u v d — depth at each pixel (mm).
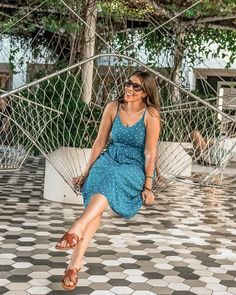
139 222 5789
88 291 3457
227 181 9562
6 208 6152
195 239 5152
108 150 3369
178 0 8750
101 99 7402
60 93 6348
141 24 10859
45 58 10547
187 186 8852
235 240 5199
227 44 11969
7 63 12961
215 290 3652
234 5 8609
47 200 6762
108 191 3096
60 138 6262
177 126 7797
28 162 11039
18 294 3318
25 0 9500
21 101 5609
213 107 5156
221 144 5531
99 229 5320
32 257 4199
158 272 3998
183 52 10531
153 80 3297
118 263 4172
